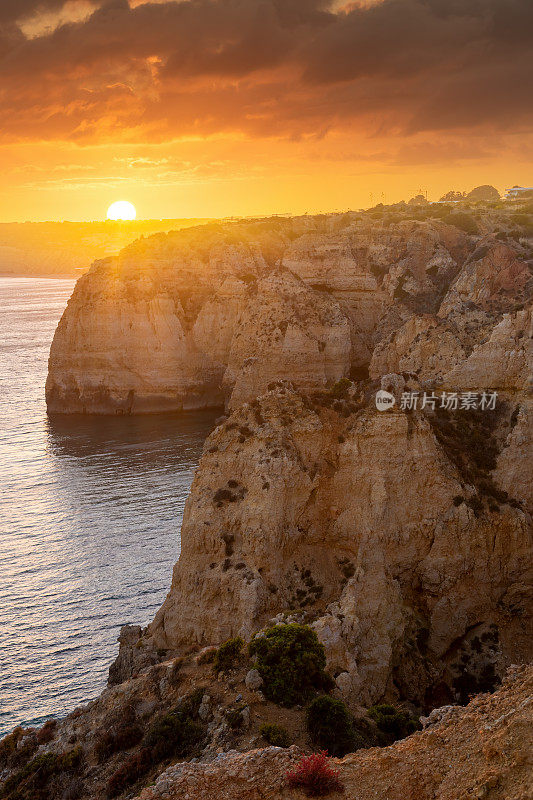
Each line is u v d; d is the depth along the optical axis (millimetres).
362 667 35188
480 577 41219
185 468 89000
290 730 26781
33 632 53844
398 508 41062
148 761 27922
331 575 40281
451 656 40281
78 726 33000
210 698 29281
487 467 45281
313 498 41844
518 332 50781
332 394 44594
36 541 68438
